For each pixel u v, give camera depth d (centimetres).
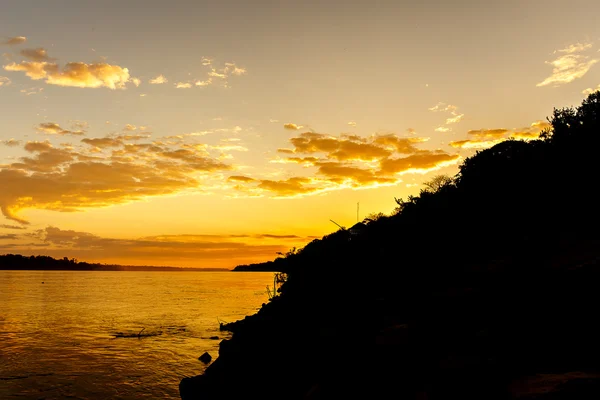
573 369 920
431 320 1427
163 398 2934
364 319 2003
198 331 6103
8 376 3506
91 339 5412
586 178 1991
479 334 1182
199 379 2606
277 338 2614
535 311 1186
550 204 2064
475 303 1400
